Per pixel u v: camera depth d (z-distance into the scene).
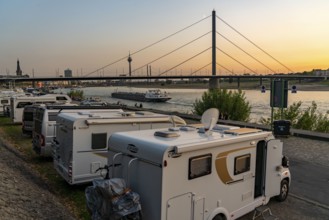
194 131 7.13
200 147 5.92
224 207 6.62
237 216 6.99
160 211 5.52
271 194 7.95
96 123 9.27
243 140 6.89
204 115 7.12
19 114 24.22
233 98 29.52
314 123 23.80
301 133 19.77
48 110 12.88
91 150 9.30
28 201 7.56
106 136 9.48
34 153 14.65
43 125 12.74
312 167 12.73
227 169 6.62
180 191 5.75
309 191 9.95
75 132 9.06
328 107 63.97
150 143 5.83
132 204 5.60
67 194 9.26
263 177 7.75
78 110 11.80
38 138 13.38
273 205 8.76
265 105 65.06
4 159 11.66
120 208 5.49
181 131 7.10
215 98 29.73
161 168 5.47
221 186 6.53
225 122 25.94
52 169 11.92
